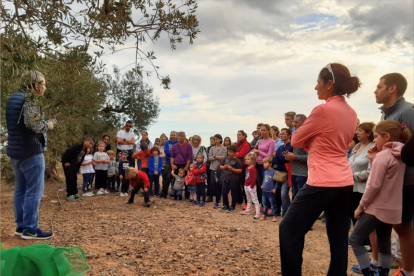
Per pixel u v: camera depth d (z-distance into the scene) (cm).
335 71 286
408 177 308
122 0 338
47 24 286
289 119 711
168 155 1038
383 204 303
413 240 312
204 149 991
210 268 371
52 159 1031
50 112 401
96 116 1517
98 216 668
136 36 361
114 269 350
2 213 428
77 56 301
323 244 505
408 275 316
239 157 896
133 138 1093
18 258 222
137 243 468
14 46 253
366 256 308
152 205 855
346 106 285
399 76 351
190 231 561
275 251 450
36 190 437
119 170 1005
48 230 502
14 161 424
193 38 371
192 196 945
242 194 912
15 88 328
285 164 658
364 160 439
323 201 269
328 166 271
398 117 346
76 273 233
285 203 658
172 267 369
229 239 515
